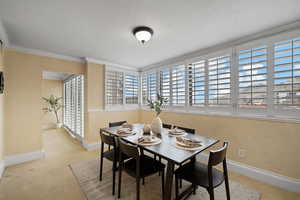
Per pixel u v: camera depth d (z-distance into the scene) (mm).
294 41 1774
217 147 2500
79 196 1735
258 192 1799
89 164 2562
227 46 2400
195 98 2842
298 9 1542
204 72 2686
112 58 3318
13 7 1489
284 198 1696
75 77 4328
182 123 3055
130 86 4074
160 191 1829
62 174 2230
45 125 5789
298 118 1771
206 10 1576
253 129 2115
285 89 1857
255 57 2078
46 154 3043
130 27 1934
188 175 1461
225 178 1475
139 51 2854
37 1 1406
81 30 2004
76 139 4211
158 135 2027
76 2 1429
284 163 1861
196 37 2227
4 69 2426
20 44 2490
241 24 1859
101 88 3514
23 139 2631
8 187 1894
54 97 6039
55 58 2984
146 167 1680
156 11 1594
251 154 2137
